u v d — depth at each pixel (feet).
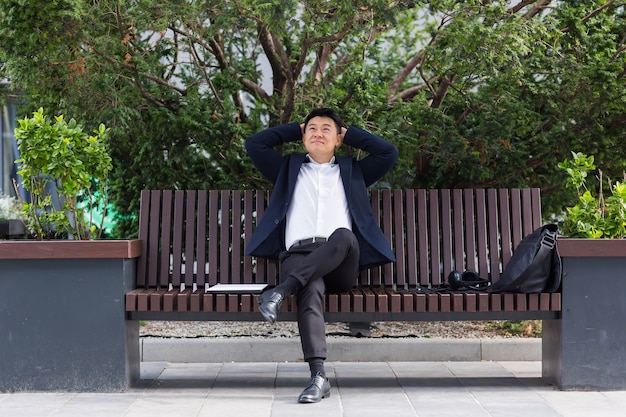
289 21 18.84
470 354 20.10
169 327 23.21
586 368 16.38
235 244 18.19
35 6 18.19
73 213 18.17
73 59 20.08
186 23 19.67
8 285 16.06
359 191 17.51
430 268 18.38
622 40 22.85
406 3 18.99
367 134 17.88
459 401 15.44
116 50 20.75
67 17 18.80
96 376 16.12
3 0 18.34
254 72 24.35
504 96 21.45
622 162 22.77
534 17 21.70
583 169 18.29
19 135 17.02
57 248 15.94
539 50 21.15
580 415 14.35
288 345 20.12
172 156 22.47
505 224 18.24
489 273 18.12
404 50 27.07
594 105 21.81
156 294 16.17
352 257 16.26
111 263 16.12
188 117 21.52
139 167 23.52
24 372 16.10
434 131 21.86
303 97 22.80
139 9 19.33
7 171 33.19
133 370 16.92
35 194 18.37
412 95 24.89
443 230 18.29
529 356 20.03
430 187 24.09
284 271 16.60
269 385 17.10
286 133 18.15
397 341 20.11
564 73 21.44
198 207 18.25
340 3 17.97
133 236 24.14
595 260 16.42
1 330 16.10
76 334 16.11
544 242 16.20
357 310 16.21
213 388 16.74
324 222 17.08
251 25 20.26
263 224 17.22
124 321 16.12
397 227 18.37
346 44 23.02
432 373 18.42
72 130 17.34
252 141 18.02
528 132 23.21
